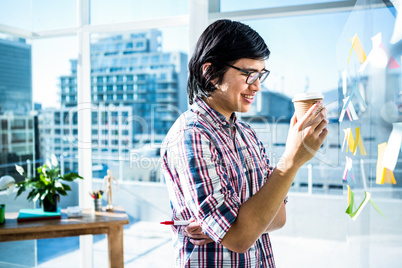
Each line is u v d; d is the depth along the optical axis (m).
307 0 2.22
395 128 0.63
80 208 2.17
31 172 2.76
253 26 2.35
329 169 2.54
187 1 2.51
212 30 0.86
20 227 1.91
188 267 0.85
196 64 0.89
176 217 0.91
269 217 0.76
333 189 2.54
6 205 2.60
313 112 0.76
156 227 3.40
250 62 0.83
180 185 0.87
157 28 2.57
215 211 0.76
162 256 2.95
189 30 2.38
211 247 0.85
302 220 2.62
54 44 2.74
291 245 2.60
